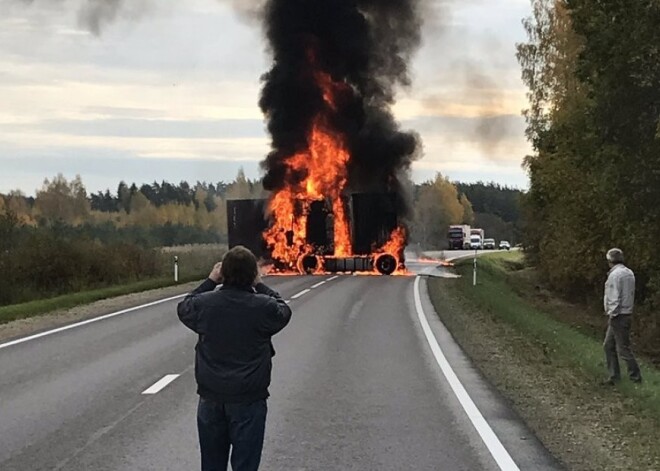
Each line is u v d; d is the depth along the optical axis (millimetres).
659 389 11750
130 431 8539
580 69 25062
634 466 7254
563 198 32875
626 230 25016
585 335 21703
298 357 13922
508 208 187875
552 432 8578
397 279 36438
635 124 23484
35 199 120188
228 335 5520
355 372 12383
